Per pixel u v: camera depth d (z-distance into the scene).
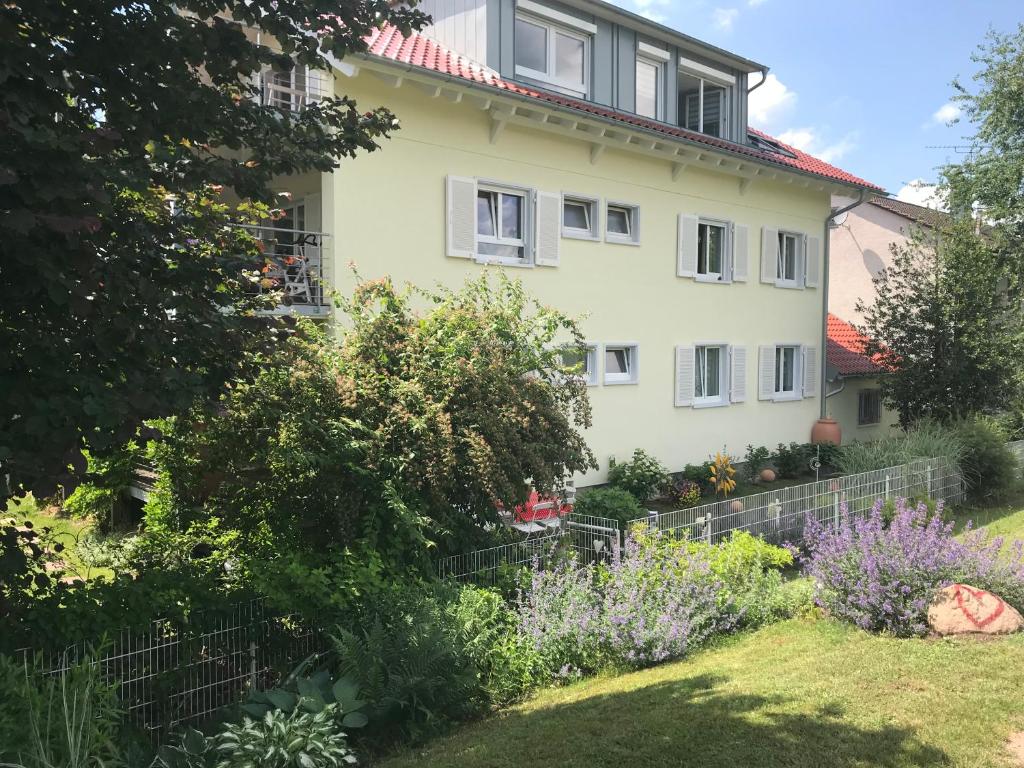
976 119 19.17
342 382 6.67
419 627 5.45
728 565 7.70
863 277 23.30
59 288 3.39
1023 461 15.30
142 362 3.94
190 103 4.17
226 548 6.77
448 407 6.96
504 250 12.51
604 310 13.77
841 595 6.86
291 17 4.34
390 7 4.52
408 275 11.05
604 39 14.92
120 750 4.30
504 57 13.29
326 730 4.32
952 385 16.77
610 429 13.92
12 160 3.19
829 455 17.12
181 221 4.34
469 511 7.39
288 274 9.81
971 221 17.86
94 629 4.93
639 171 14.22
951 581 6.59
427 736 5.08
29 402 3.60
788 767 3.92
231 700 5.53
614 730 4.55
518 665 5.97
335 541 6.65
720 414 16.14
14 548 4.30
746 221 16.53
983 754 4.02
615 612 6.46
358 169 10.45
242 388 5.60
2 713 3.71
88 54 3.93
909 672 5.28
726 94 17.52
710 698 4.96
